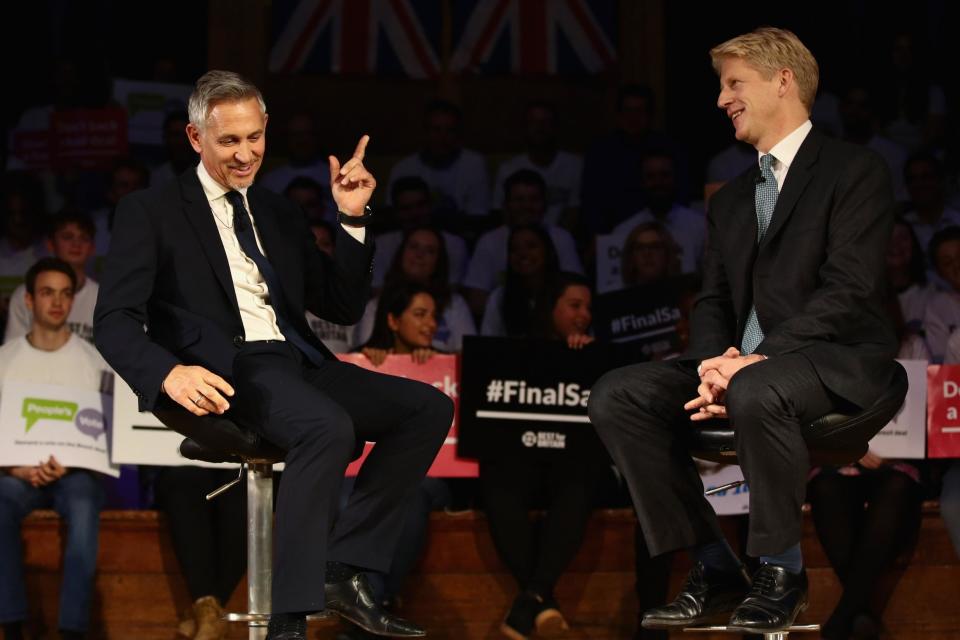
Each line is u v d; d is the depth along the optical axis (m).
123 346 4.16
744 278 4.72
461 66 11.02
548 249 8.55
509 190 9.37
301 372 4.54
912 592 6.86
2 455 6.53
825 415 4.31
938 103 10.45
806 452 4.21
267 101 10.97
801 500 4.23
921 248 8.68
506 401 6.81
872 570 6.55
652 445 4.59
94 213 9.70
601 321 7.35
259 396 4.23
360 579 4.48
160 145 9.98
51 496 6.67
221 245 4.52
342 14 10.98
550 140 10.08
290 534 4.07
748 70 4.68
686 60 10.97
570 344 6.93
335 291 4.82
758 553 4.19
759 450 4.17
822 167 4.59
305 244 4.87
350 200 4.79
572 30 11.00
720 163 10.41
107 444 6.71
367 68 10.98
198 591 6.46
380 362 6.96
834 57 10.66
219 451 4.34
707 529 4.62
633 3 11.02
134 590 6.75
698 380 4.68
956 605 6.88
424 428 4.55
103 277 4.37
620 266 8.23
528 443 6.77
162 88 10.09
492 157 10.59
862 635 6.51
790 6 10.77
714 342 4.79
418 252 8.48
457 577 6.84
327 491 4.12
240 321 4.48
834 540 6.71
